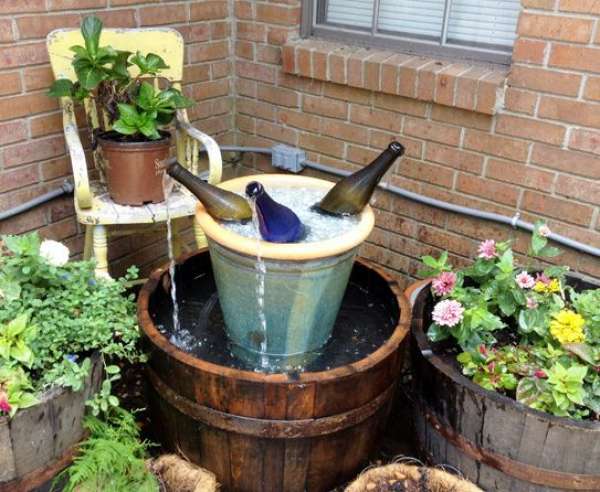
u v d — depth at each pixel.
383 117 2.20
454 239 2.20
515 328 1.66
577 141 1.83
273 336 1.48
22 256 1.40
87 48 1.76
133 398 1.83
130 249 2.40
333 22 2.38
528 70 1.84
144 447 1.56
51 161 2.07
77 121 2.09
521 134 1.92
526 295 1.57
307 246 1.29
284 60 2.33
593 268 1.93
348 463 1.53
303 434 1.39
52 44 1.86
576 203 1.89
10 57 1.86
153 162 1.85
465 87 1.94
